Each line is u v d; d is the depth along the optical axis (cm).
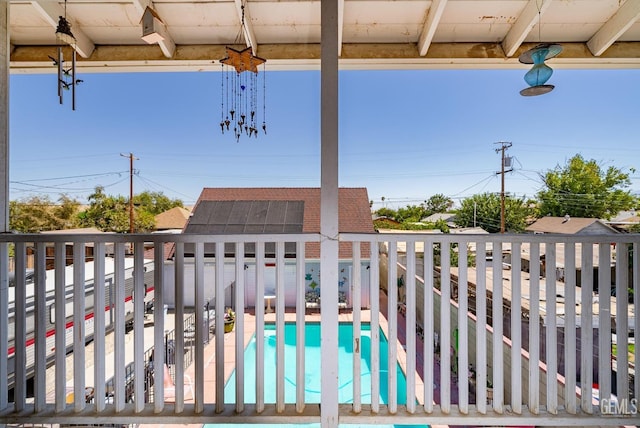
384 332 569
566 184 1106
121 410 171
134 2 212
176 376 170
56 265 169
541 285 537
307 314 673
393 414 169
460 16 236
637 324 166
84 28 247
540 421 166
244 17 229
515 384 170
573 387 168
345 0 223
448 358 171
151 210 1952
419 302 615
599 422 165
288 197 1084
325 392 166
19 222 1239
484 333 170
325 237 165
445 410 170
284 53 262
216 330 169
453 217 1475
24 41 256
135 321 171
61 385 170
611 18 234
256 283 170
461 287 170
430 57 260
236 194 1097
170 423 167
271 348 570
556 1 222
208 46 263
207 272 702
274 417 168
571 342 168
